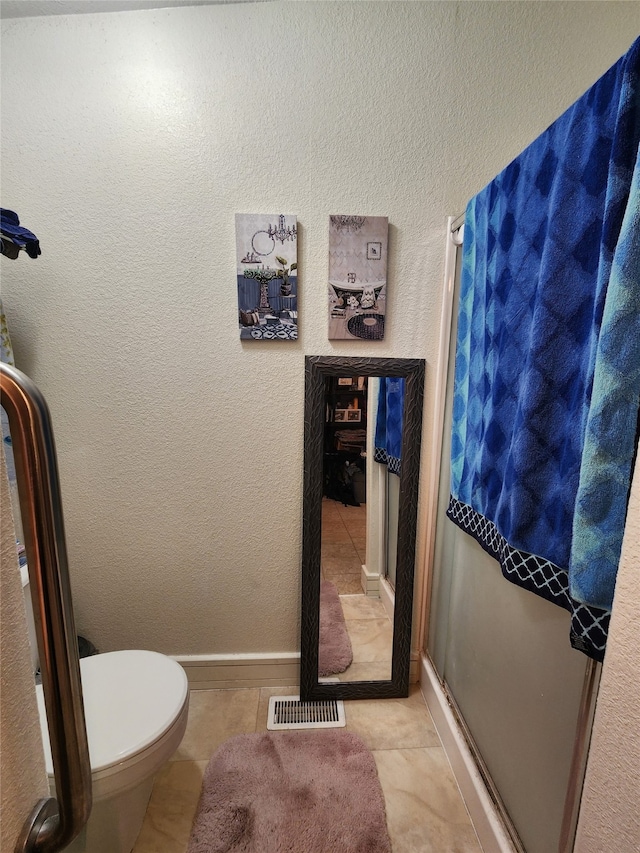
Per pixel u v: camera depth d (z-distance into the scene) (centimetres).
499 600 94
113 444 126
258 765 112
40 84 108
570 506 67
